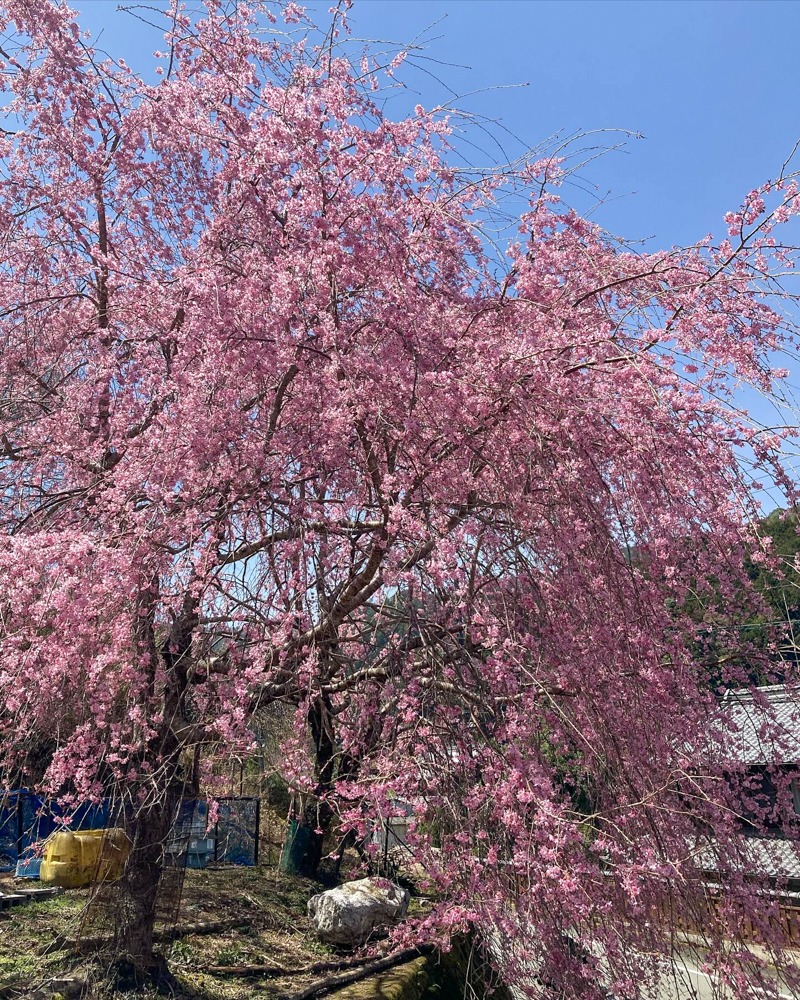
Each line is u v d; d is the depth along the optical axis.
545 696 4.29
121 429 5.32
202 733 4.52
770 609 5.16
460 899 4.20
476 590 4.51
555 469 4.35
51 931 5.81
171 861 5.15
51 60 5.89
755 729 5.40
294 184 5.10
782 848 5.29
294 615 4.28
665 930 4.26
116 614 4.25
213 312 4.69
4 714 4.63
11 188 5.97
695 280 4.82
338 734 5.38
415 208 5.05
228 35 6.13
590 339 4.46
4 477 5.71
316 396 4.84
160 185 6.37
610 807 4.09
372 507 4.91
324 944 7.42
